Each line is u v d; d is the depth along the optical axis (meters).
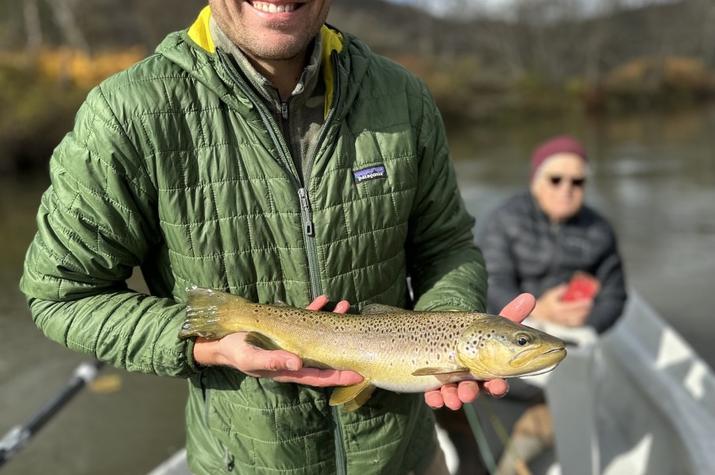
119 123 0.80
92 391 2.97
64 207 0.82
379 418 0.95
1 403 2.85
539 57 26.91
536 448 1.67
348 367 0.91
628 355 2.17
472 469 1.67
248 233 0.85
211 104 0.83
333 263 0.88
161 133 0.81
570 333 1.89
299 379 0.85
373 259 0.91
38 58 13.49
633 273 4.19
